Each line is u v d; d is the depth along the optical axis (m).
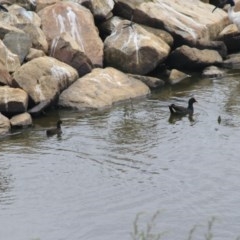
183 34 27.38
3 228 15.51
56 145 19.89
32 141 20.23
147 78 25.05
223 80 25.88
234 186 17.25
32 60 23.17
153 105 23.20
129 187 17.30
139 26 26.48
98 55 25.39
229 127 21.08
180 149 19.52
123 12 27.73
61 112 22.61
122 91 23.78
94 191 17.12
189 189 17.16
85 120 21.89
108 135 20.61
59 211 16.20
